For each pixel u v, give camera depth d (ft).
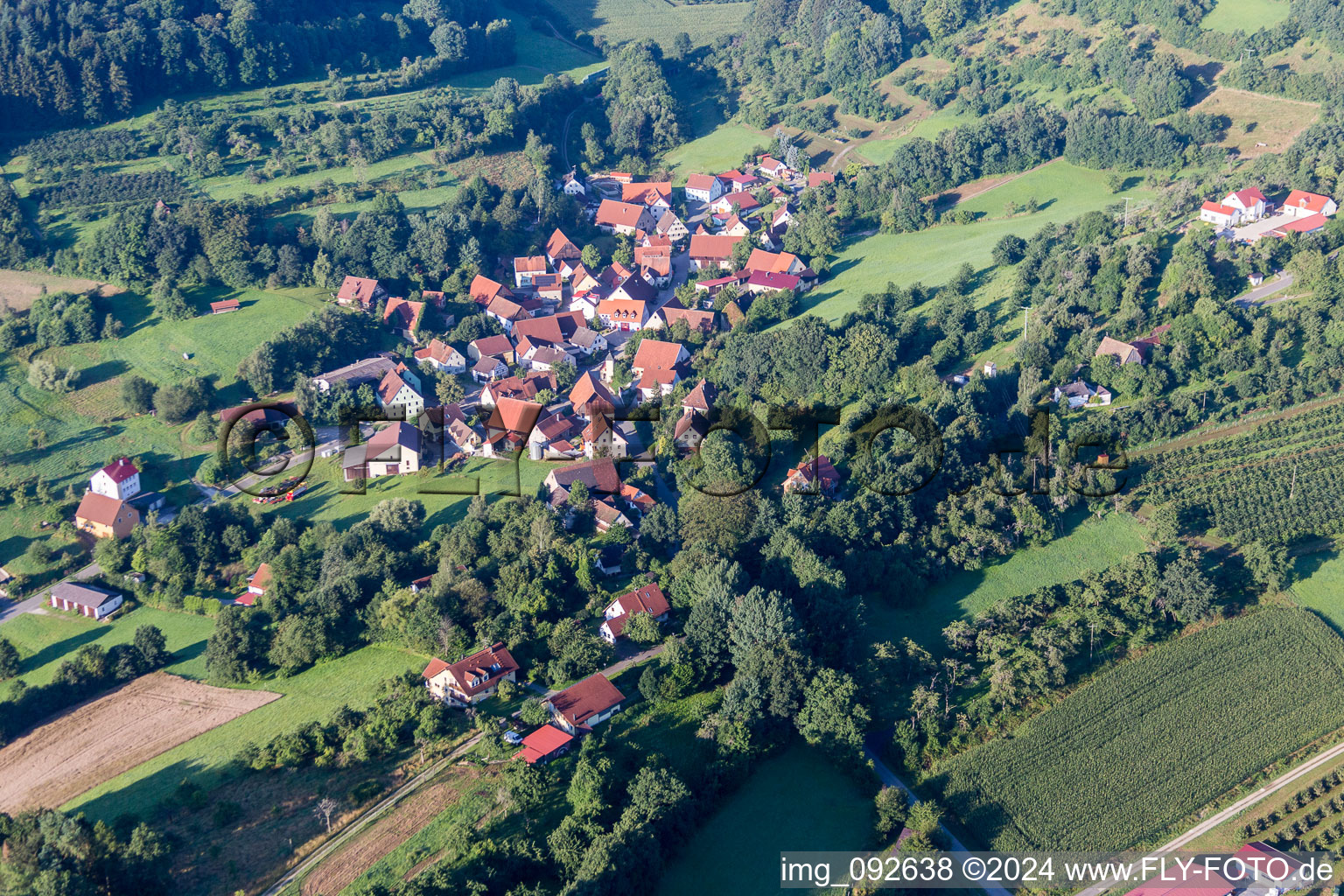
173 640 526.16
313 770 414.62
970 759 419.74
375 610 500.74
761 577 504.43
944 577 513.45
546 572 502.38
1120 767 418.10
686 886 370.12
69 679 485.97
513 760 402.52
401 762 415.03
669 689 439.63
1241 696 447.42
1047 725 433.89
